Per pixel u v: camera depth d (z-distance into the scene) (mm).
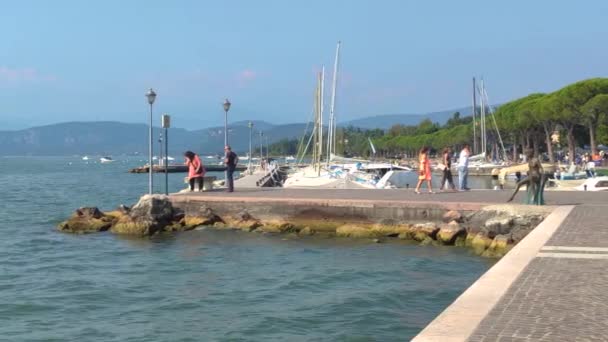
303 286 16859
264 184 48562
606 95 69750
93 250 23422
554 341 6887
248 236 25594
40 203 50031
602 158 78188
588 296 8891
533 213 21438
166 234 26656
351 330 12836
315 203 26109
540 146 114500
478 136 124312
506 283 9656
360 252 21875
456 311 8047
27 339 12445
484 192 29641
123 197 58625
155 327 13195
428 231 23562
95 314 14344
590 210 20547
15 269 19891
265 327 13078
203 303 15188
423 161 29391
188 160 32719
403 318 13734
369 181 47375
